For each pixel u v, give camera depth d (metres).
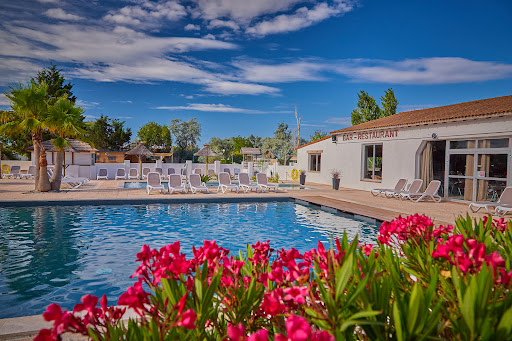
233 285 1.45
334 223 9.34
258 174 16.47
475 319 0.97
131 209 11.37
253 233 8.08
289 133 52.38
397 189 13.88
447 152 12.88
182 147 61.06
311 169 22.80
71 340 2.49
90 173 23.66
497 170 11.13
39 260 5.70
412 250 2.09
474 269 1.27
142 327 1.13
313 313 1.11
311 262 1.60
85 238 7.29
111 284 4.67
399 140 14.88
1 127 13.71
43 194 13.58
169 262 1.24
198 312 1.17
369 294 1.18
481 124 11.36
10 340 2.65
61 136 14.59
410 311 0.94
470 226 2.43
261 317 1.48
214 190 16.66
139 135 52.59
